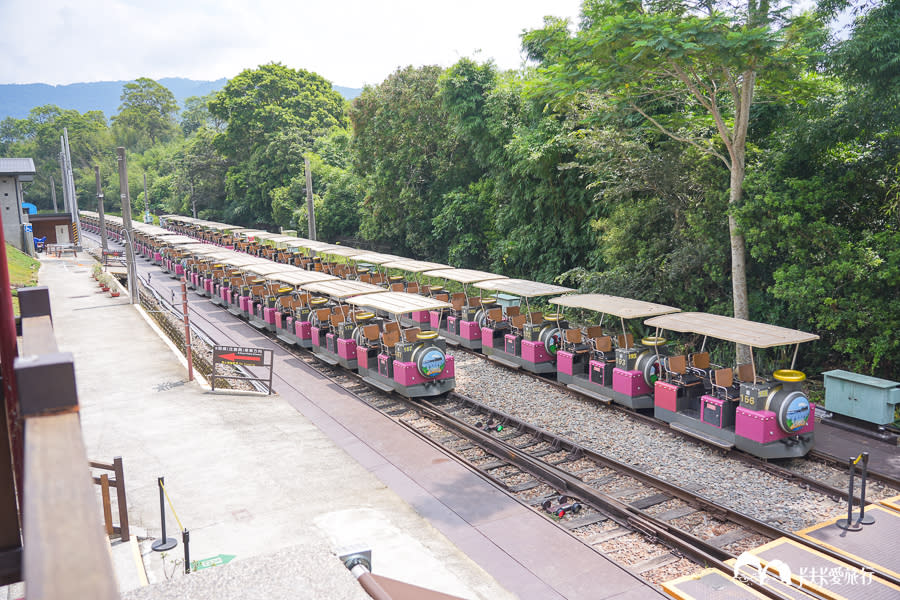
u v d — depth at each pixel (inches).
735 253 706.2
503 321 838.5
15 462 119.3
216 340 966.4
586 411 614.5
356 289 807.1
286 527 380.2
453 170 1469.0
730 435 504.1
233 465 476.7
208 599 95.7
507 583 328.8
